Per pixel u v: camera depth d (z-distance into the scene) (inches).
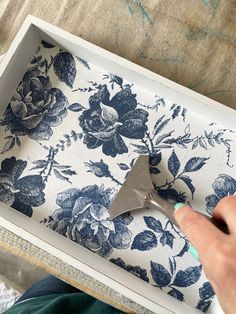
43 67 23.8
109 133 23.2
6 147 23.0
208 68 25.5
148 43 25.9
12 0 26.0
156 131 23.2
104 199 22.4
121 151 23.0
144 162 22.4
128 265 21.7
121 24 26.0
